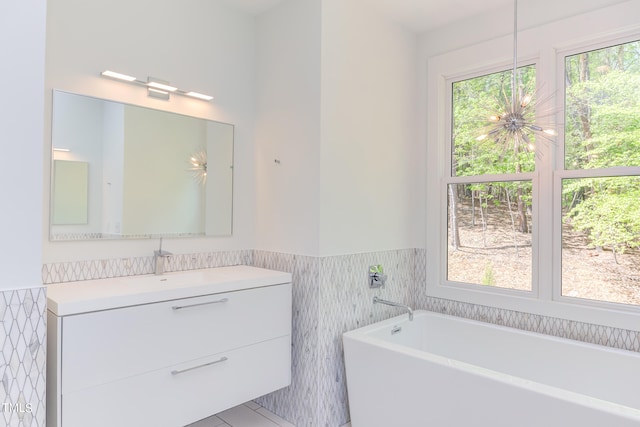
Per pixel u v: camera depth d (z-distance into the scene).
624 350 2.11
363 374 2.23
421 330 2.80
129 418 1.68
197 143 2.52
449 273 2.93
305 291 2.41
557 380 2.25
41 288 1.46
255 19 2.82
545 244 2.46
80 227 2.05
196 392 1.91
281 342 2.29
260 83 2.77
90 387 1.57
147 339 1.74
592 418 1.48
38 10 1.46
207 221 2.56
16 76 1.41
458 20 2.85
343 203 2.49
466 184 2.85
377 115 2.73
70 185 2.02
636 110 2.20
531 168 2.56
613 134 2.27
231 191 2.68
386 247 2.80
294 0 2.54
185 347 1.87
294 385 2.46
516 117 2.05
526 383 1.66
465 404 1.81
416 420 1.98
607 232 2.27
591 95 2.35
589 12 2.29
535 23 2.50
